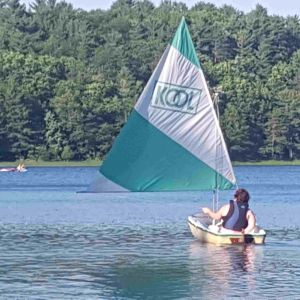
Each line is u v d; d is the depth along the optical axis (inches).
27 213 6471.5
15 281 3344.0
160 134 4372.5
